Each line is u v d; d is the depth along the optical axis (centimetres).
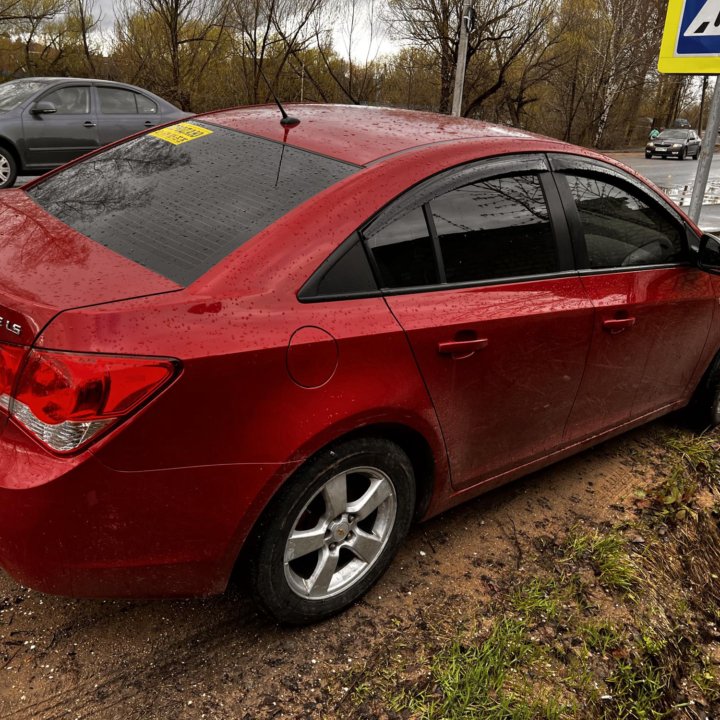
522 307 258
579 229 289
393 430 231
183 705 203
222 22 2358
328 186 224
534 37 3069
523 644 239
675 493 344
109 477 175
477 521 306
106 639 222
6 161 986
